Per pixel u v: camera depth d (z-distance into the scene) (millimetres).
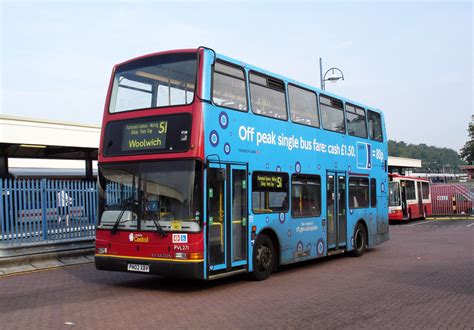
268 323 7523
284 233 12094
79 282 11375
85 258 14844
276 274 12422
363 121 16812
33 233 13969
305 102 13469
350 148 15648
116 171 10344
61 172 32531
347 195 15266
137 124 10234
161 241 9586
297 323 7520
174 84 10000
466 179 84062
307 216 13109
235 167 10477
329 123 14578
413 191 34969
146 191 9906
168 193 9641
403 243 19922
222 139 10109
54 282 11367
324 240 13859
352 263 14383
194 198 9383
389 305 8742
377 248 18250
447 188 41031
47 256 13805
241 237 10656
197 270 9273
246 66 11148
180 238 9383
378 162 17641
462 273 12203
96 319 7809
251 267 10906
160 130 9898
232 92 10586
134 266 9852
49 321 7699
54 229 14555
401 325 7395
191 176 9422
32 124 20312
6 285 10969
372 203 16953
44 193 14391
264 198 11406
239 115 10711
